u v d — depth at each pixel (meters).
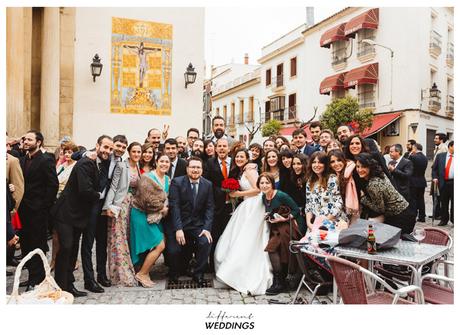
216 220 5.88
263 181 5.20
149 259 5.23
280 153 5.60
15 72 8.41
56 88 10.47
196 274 5.39
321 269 4.48
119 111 11.84
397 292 3.10
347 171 4.77
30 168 5.12
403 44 19.42
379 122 19.55
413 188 9.67
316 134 6.95
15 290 3.53
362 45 21.25
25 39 9.79
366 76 20.23
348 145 5.06
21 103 8.53
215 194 5.88
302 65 25.67
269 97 28.97
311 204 4.98
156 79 12.16
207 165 6.03
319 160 4.90
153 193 5.22
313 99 24.77
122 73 11.84
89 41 11.54
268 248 5.04
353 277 3.17
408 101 19.28
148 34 12.04
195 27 12.48
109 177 5.11
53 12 10.35
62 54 11.30
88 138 11.58
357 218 4.71
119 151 5.18
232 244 5.31
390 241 3.79
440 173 9.40
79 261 6.35
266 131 25.03
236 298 4.80
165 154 5.52
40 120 10.51
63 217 4.56
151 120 12.12
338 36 21.95
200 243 5.35
